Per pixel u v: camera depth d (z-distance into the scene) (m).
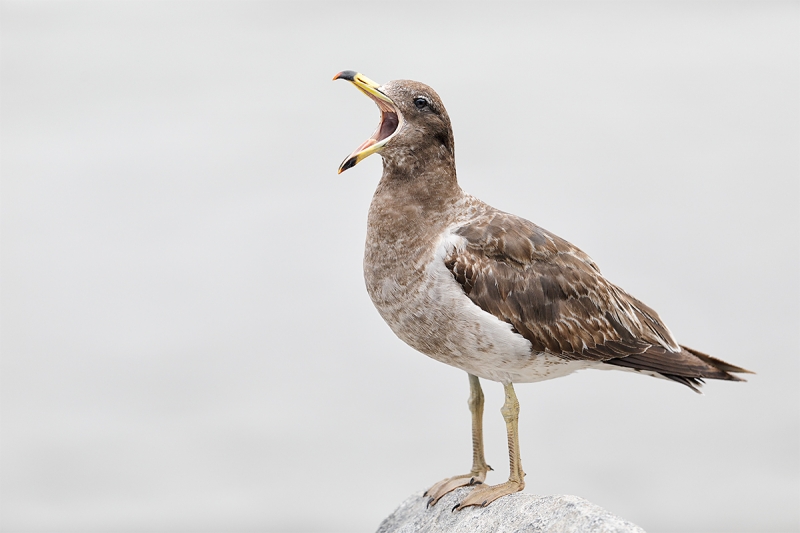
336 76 13.65
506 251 13.09
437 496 13.28
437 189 13.35
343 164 13.38
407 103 13.32
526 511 11.62
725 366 13.90
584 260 13.70
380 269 13.27
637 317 13.95
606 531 10.44
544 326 13.09
